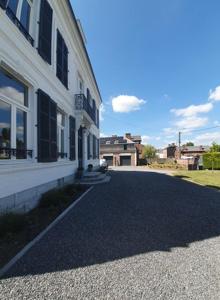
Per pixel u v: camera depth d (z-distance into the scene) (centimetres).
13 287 272
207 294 263
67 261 337
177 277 298
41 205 672
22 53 600
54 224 512
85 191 948
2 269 311
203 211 646
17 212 525
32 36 693
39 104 689
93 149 1936
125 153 4712
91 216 580
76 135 1260
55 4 882
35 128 676
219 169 2997
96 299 253
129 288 273
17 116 611
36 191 689
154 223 530
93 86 1953
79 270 312
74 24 1131
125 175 1797
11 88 578
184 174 1975
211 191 1012
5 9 502
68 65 1116
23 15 646
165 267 324
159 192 960
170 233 465
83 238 429
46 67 787
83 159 1462
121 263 334
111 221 540
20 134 623
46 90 787
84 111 1266
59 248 382
